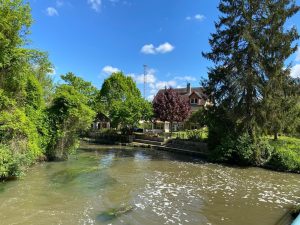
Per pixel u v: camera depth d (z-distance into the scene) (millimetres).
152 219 10328
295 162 20594
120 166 21734
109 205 11672
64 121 21203
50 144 21141
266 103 23766
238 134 24781
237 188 15398
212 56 27875
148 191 14195
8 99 15953
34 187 13672
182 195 13664
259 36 25031
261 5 25312
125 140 42531
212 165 23234
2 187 13383
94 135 48750
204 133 35844
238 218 10766
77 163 21562
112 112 42750
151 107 43938
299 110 25250
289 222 10383
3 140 14773
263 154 22828
